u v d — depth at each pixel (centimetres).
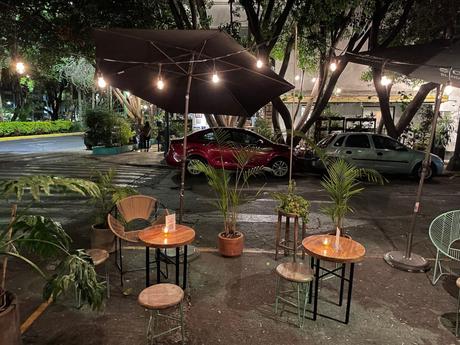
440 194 921
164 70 549
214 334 317
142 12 961
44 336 306
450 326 336
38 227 286
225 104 640
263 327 329
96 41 475
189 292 387
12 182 254
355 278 430
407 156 1100
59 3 934
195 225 621
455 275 441
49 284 254
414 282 422
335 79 1188
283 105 1227
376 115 1759
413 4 1156
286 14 1024
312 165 1116
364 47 1520
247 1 1014
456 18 1070
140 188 938
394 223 659
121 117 1831
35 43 1107
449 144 1683
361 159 1088
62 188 306
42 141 2519
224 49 491
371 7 1133
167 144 1451
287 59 1207
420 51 483
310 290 375
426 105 1619
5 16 965
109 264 448
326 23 1079
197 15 1179
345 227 629
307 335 318
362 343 309
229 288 399
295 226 449
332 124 1507
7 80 2733
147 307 269
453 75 409
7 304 258
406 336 320
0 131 2681
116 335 311
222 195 486
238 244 480
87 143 1838
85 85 2606
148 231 385
